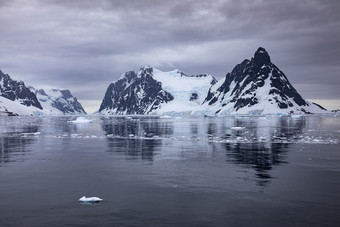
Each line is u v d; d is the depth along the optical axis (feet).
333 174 114.73
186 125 460.55
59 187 100.68
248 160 143.33
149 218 74.84
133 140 235.40
